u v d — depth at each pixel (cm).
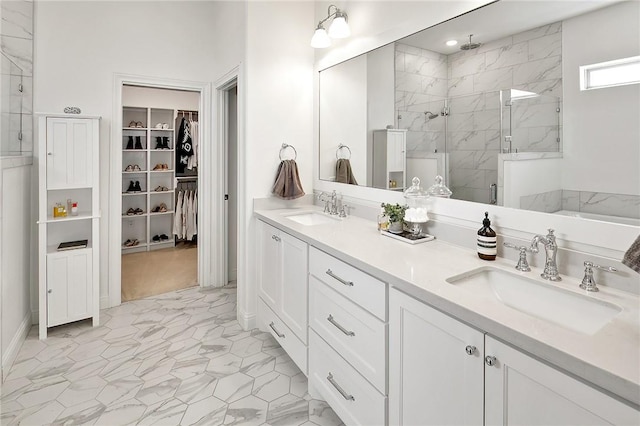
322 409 191
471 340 105
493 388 99
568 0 129
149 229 521
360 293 153
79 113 292
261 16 270
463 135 170
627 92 115
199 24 345
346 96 252
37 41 276
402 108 204
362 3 233
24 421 178
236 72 290
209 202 363
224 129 362
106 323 287
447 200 181
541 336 88
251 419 182
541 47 138
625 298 112
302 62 289
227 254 378
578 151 128
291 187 281
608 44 119
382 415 142
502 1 151
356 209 249
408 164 203
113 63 307
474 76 164
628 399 72
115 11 307
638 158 113
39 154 257
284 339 231
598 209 123
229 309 317
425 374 122
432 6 182
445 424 116
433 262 148
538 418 89
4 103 236
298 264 210
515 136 148
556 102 134
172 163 553
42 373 219
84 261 276
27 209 269
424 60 188
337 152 267
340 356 170
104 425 176
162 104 525
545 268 130
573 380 81
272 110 280
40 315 259
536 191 141
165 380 214
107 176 309
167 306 322
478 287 137
